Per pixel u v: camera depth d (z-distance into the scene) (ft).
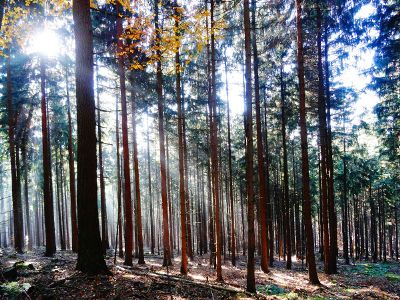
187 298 26.50
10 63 59.06
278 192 104.27
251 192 36.68
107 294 23.20
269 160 93.15
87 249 27.71
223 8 49.57
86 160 27.96
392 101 56.85
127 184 50.29
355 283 48.42
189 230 87.40
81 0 28.78
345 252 85.15
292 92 72.64
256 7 53.16
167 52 29.14
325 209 57.57
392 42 44.42
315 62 61.98
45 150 54.49
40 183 93.09
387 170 100.32
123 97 49.90
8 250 65.05
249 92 37.65
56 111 74.18
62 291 22.86
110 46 47.78
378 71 52.26
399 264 96.22
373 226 118.21
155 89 58.90
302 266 77.97
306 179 46.06
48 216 52.85
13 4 35.78
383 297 37.83
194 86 72.59
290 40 50.49
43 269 30.42
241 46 64.34
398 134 57.31
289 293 36.32
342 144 93.66
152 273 36.45
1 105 67.10
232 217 72.54
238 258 96.48
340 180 91.97
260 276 54.13
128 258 49.55
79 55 28.53
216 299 28.07
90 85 28.63
